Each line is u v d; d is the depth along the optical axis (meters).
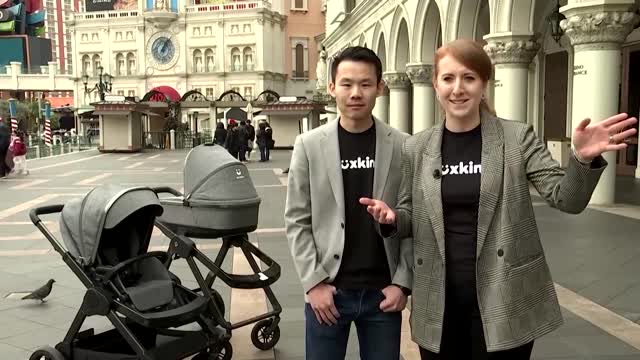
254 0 65.44
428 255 2.32
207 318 3.73
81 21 70.31
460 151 2.30
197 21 67.25
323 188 2.47
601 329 4.34
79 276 3.38
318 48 66.69
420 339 2.35
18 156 18.94
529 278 2.19
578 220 8.65
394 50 22.14
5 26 99.56
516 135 2.23
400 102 22.77
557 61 18.11
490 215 2.19
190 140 41.03
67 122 64.62
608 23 9.32
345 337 2.59
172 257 4.00
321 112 37.22
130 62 70.25
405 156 2.44
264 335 4.18
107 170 20.62
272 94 42.47
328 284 2.47
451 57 2.23
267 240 8.00
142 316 3.21
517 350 2.22
